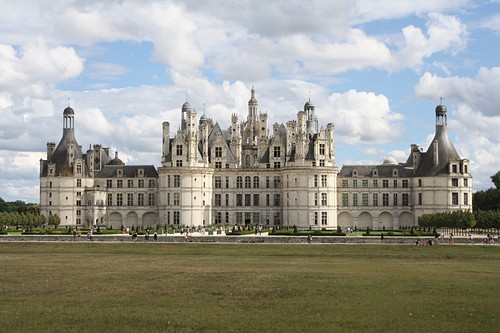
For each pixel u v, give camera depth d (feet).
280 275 258.98
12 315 176.96
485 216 540.11
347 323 167.94
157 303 194.49
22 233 512.63
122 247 411.54
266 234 519.19
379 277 252.21
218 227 654.12
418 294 209.46
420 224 617.21
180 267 291.99
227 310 184.03
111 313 179.52
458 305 190.29
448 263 313.53
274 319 172.55
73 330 160.86
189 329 161.89
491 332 158.81
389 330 160.76
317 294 210.18
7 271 274.57
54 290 218.79
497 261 325.21
